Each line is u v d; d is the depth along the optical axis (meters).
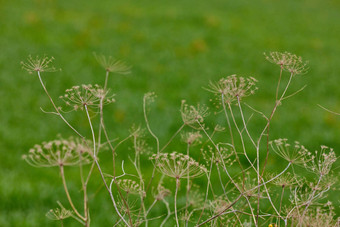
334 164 7.91
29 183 6.76
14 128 9.27
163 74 14.75
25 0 24.47
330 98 14.47
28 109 10.38
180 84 13.92
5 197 6.26
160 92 12.71
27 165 7.77
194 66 16.45
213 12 26.66
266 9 29.50
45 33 18.33
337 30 25.73
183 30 21.77
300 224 2.73
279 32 23.73
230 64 17.27
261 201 5.84
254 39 21.45
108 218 5.86
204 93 12.80
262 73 16.55
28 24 19.34
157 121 10.13
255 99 13.27
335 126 11.26
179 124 10.04
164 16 24.12
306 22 26.95
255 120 10.91
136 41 19.06
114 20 22.39
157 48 18.39
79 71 13.79
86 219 2.38
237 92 2.93
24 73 12.91
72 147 2.36
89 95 2.68
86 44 17.27
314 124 11.21
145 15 24.12
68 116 10.08
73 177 7.31
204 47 19.14
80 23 20.78
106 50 16.86
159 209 6.04
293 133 10.22
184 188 6.71
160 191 3.20
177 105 11.61
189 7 27.44
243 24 24.55
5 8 21.97
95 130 9.59
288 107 12.74
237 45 20.12
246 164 8.27
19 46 15.89
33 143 8.67
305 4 32.72
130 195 6.46
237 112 11.24
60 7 24.12
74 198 6.49
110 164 8.03
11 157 7.98
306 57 19.34
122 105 10.95
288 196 6.07
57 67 13.96
